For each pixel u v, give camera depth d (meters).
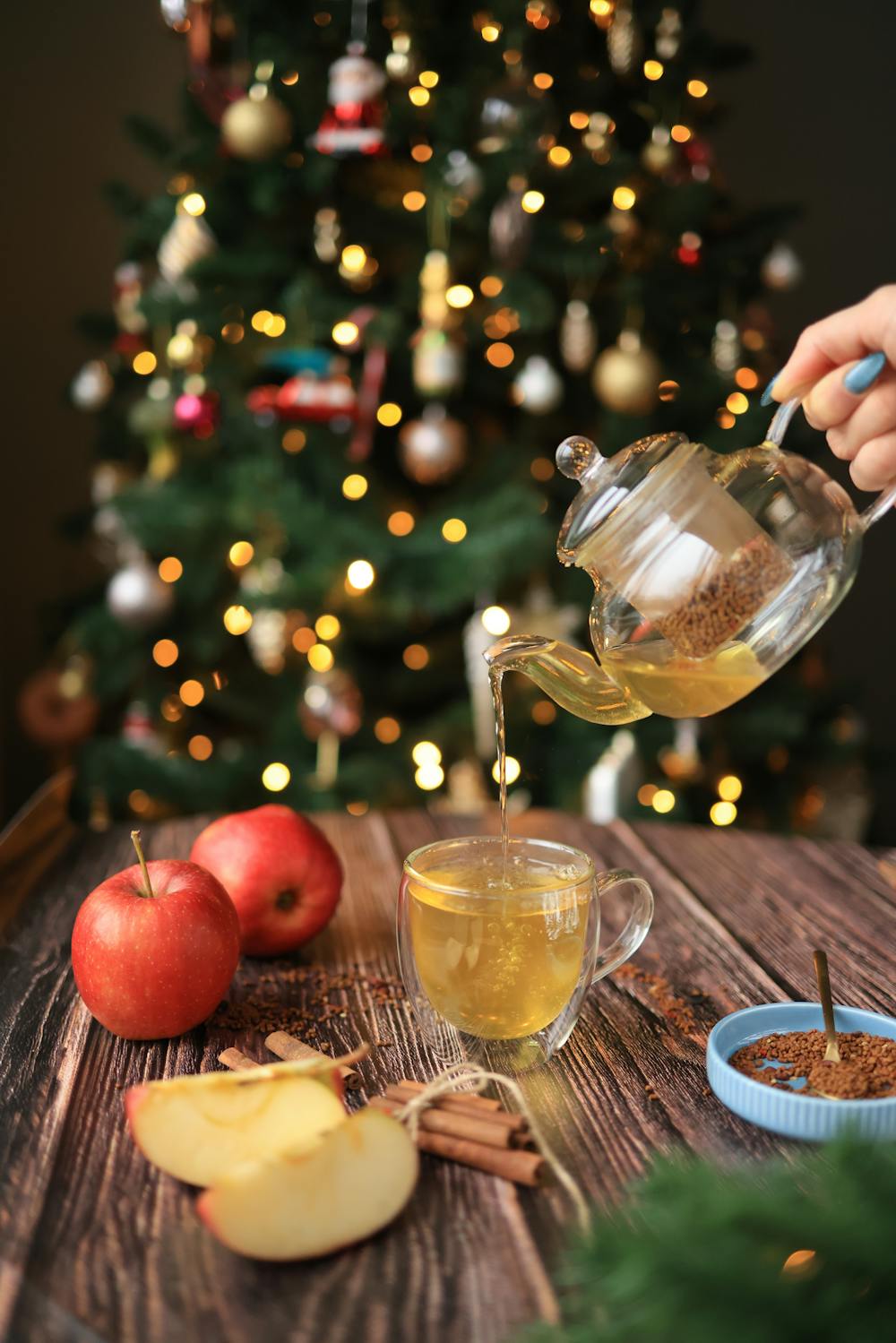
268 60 1.89
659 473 0.66
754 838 1.16
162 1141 0.57
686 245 2.01
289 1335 0.47
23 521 2.70
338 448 2.05
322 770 2.01
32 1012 0.79
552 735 2.11
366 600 1.97
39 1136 0.63
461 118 1.88
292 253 2.02
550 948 0.70
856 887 1.02
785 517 0.67
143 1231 0.54
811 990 0.82
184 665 2.28
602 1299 0.38
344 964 0.88
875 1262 0.35
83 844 1.13
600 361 1.93
